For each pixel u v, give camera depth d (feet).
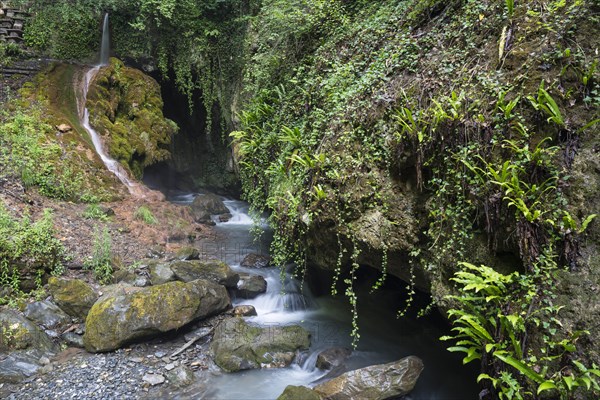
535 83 9.49
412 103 11.93
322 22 20.81
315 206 14.35
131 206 28.22
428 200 11.57
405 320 17.10
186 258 23.94
